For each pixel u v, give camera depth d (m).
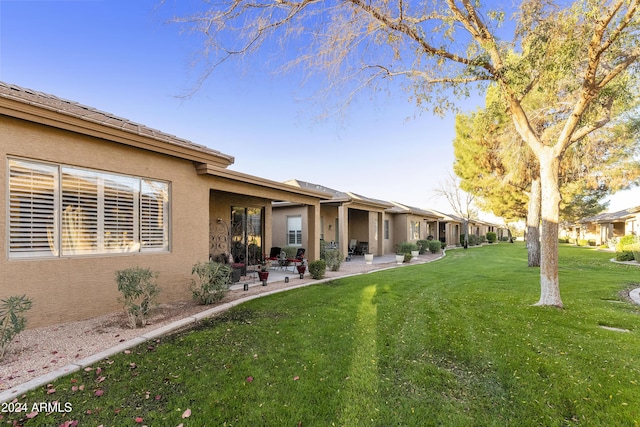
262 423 2.70
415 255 18.53
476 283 9.49
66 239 5.29
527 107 9.88
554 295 6.55
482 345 4.43
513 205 21.64
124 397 3.06
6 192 4.61
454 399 3.09
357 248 20.12
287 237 17.77
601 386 3.31
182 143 6.95
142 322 5.11
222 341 4.51
